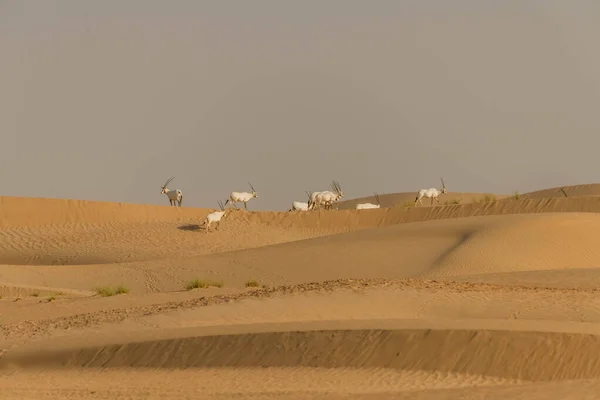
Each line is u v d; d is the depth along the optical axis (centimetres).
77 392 6156
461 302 9138
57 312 10862
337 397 5744
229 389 6216
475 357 6638
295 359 6906
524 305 8975
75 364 7238
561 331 6700
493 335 6712
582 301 9206
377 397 5681
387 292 9588
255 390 6156
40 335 8438
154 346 7212
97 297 12075
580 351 6512
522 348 6600
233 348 7075
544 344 6594
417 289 9781
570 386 5738
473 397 5512
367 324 7319
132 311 9494
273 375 6612
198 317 8738
